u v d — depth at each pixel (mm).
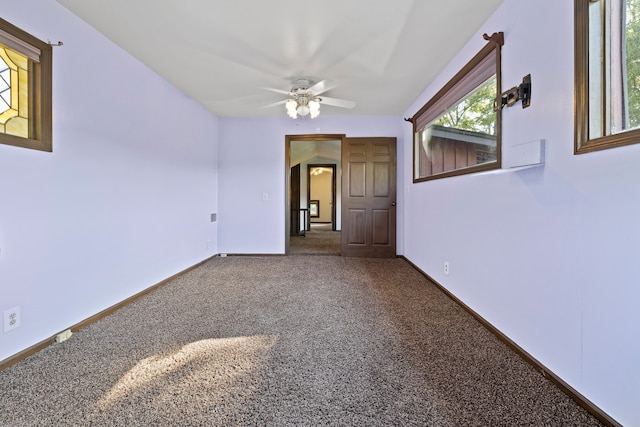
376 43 2547
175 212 3602
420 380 1572
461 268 2645
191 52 2689
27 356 1795
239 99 3979
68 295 2117
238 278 3586
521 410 1344
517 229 1863
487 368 1681
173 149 3527
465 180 2561
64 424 1261
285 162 4938
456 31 2381
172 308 2617
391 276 3670
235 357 1804
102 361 1756
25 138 1814
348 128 4883
